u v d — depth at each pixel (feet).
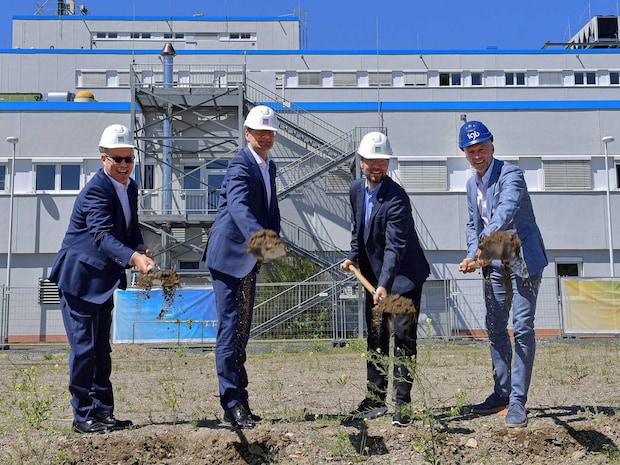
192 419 19.92
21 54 162.91
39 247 91.45
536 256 17.93
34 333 82.43
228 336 17.83
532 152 95.35
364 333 69.51
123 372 40.16
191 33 210.59
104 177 18.63
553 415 18.37
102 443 17.08
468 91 145.79
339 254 91.40
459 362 39.73
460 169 94.73
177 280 17.42
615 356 41.19
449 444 16.76
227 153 93.66
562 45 192.03
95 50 164.04
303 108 95.66
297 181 87.10
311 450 16.70
